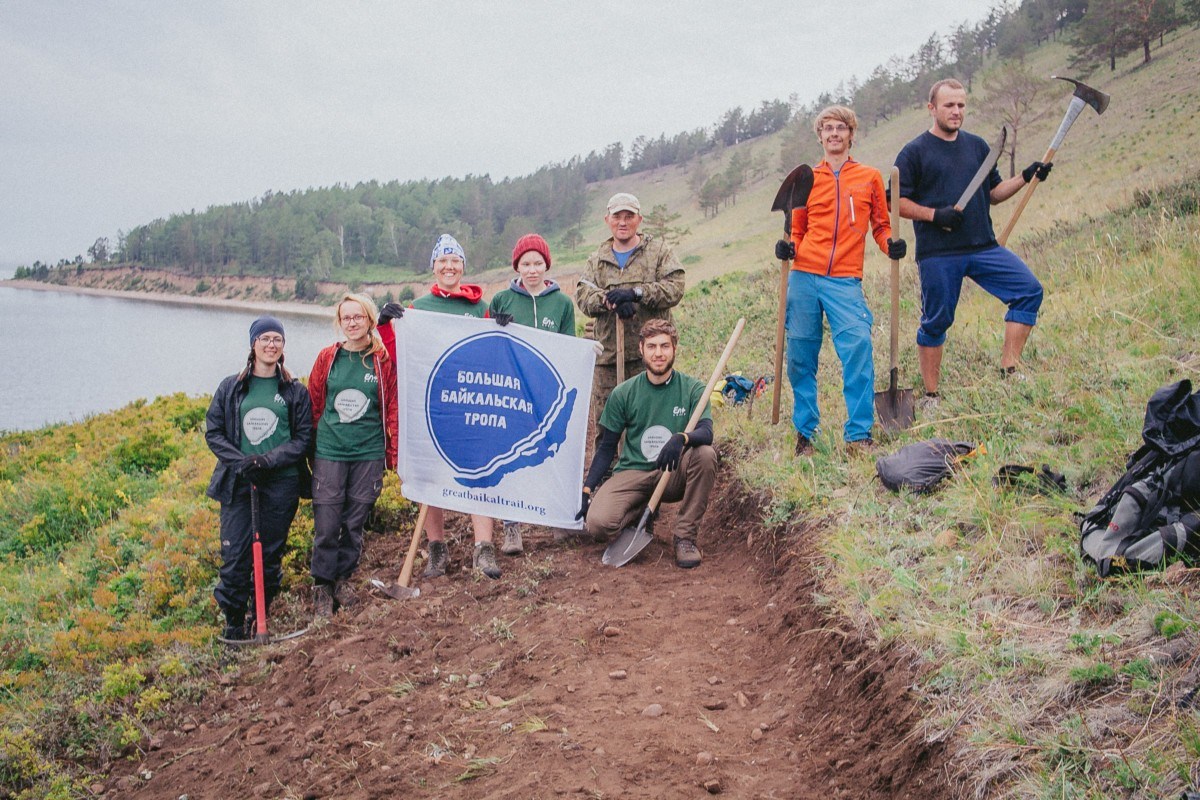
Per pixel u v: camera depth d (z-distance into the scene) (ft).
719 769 11.64
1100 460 14.46
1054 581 11.89
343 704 15.24
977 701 10.41
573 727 12.92
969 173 18.85
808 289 19.17
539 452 19.69
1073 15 440.45
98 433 46.29
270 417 18.67
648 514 18.88
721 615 16.42
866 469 17.56
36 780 15.94
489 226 632.38
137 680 17.99
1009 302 19.17
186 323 446.60
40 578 27.48
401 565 21.26
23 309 572.51
